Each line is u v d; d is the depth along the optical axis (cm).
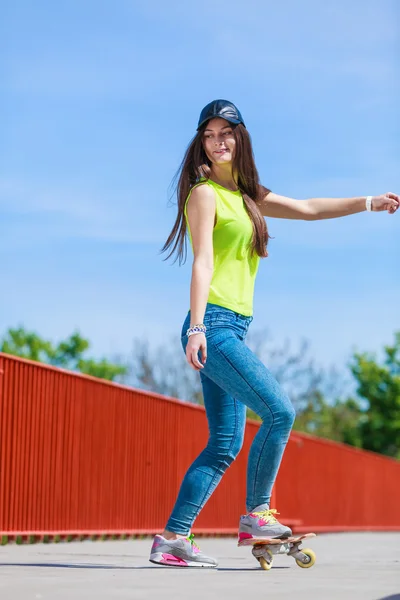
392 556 846
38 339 6562
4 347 6506
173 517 569
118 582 461
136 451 1477
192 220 556
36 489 1184
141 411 1502
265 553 559
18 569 554
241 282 558
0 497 1104
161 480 1560
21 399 1157
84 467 1307
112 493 1391
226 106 577
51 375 1227
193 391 5044
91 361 6456
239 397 546
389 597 403
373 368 6650
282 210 607
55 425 1234
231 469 1842
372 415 6612
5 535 1104
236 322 554
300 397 5222
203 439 1745
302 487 2434
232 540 1441
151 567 570
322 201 616
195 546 573
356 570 572
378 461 3497
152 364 5078
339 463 2898
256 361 543
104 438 1373
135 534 1451
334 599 393
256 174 587
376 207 614
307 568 581
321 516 2641
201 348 533
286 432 545
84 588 429
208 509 1714
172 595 402
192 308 537
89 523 1315
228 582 468
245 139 578
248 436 1930
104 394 1379
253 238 559
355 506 3094
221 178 582
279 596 403
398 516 3828
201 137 577
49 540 1230
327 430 5909
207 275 540
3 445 1114
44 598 385
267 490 555
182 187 576
